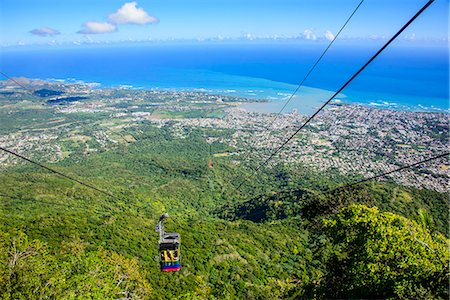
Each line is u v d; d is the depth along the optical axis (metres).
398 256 12.77
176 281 34.56
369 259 13.49
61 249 29.25
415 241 12.91
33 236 37.59
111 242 42.28
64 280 14.32
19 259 14.45
